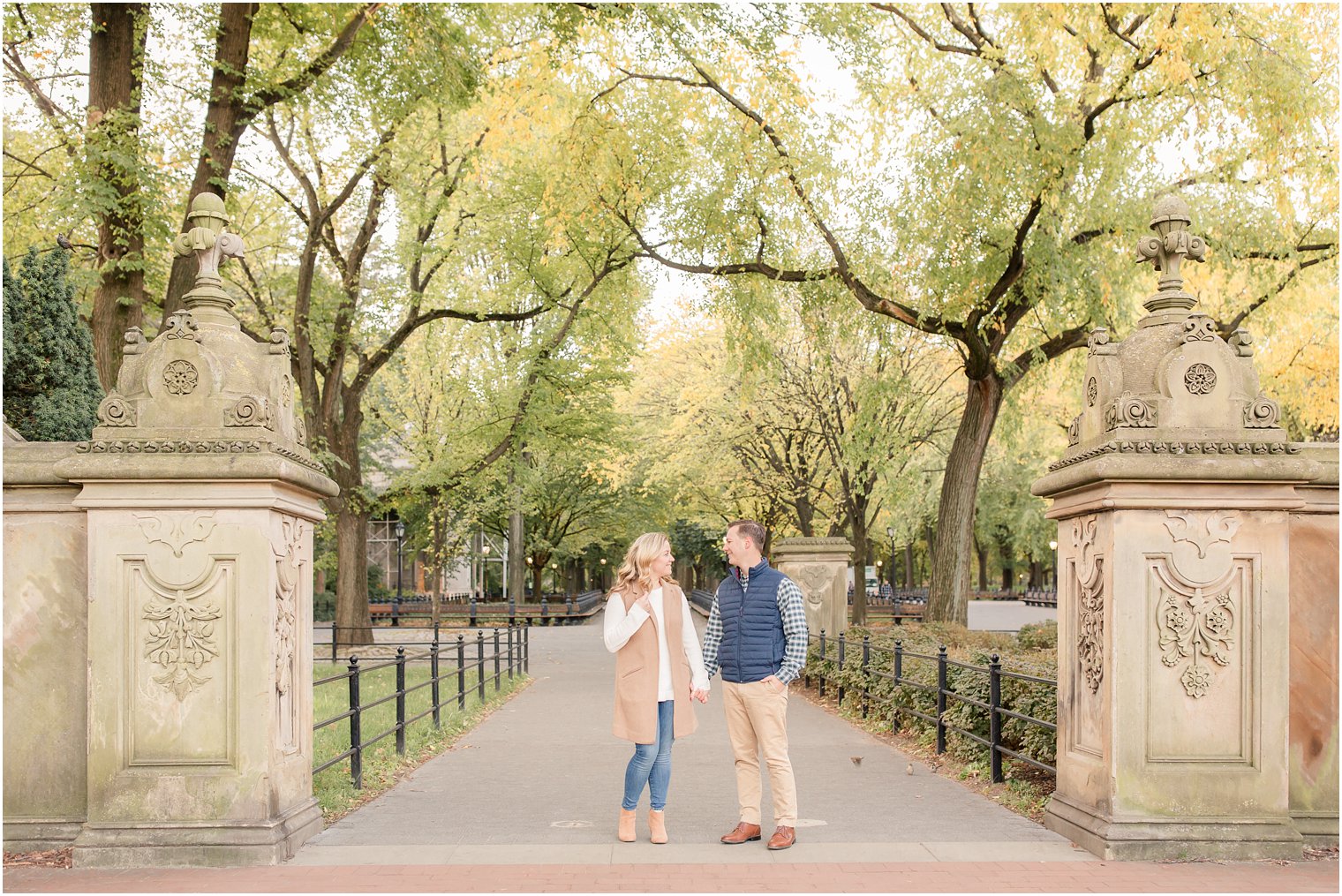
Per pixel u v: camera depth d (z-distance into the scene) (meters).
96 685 5.92
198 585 6.00
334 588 43.81
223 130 16.03
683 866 5.74
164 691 5.94
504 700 15.66
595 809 7.48
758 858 5.92
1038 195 15.72
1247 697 5.99
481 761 9.83
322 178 23.47
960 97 16.61
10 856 5.93
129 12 15.66
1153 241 6.60
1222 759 5.96
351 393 25.42
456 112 20.91
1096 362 6.45
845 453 20.34
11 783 6.14
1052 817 6.63
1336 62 16.94
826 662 15.91
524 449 34.62
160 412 6.09
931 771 9.13
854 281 17.94
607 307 24.97
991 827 6.74
